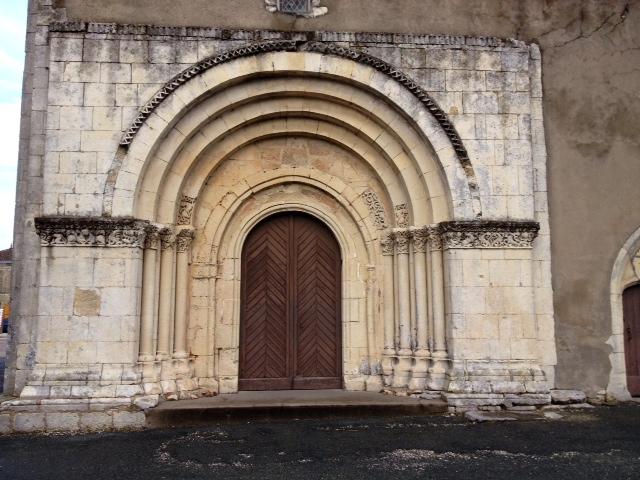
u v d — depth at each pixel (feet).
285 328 40.47
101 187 34.55
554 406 35.53
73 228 33.71
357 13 38.96
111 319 33.47
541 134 39.24
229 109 38.24
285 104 39.01
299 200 41.04
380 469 23.95
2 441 29.35
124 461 25.54
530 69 39.75
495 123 37.65
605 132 39.96
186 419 32.60
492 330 35.78
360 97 38.37
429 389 35.83
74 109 35.01
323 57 37.27
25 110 37.01
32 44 37.42
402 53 37.76
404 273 39.11
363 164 41.14
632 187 39.65
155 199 36.01
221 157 39.29
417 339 37.88
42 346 32.83
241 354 39.83
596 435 29.37
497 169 37.22
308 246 41.50
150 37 36.06
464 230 36.11
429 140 37.17
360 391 38.96
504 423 32.12
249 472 23.71
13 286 35.63
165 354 36.09
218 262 39.55
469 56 38.14
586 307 38.27
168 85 35.58
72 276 33.58
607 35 40.86
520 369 35.45
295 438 29.19
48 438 29.91
